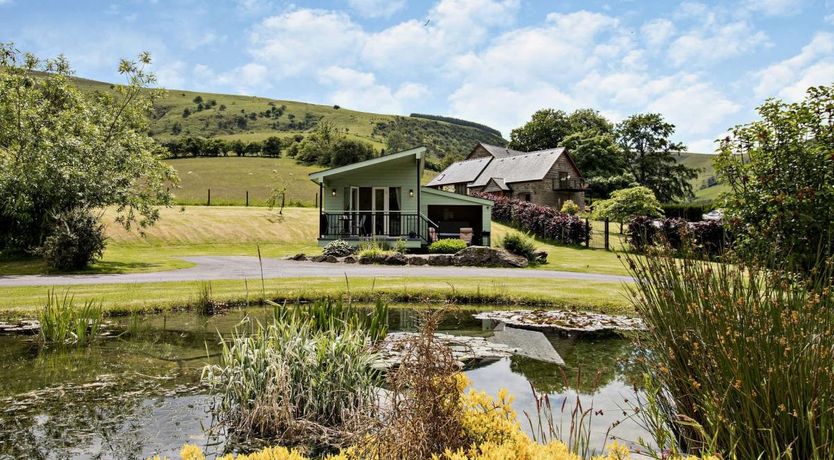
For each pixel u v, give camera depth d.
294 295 11.14
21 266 16.72
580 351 7.39
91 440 4.25
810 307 2.97
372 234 23.27
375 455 2.81
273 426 4.47
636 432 4.22
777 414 2.66
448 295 11.58
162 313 9.92
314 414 4.65
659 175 66.38
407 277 14.38
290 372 4.75
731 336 2.97
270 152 85.00
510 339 8.16
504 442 2.85
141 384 5.77
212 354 7.11
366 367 5.22
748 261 3.39
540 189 47.19
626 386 5.66
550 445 2.66
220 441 4.27
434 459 2.57
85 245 16.42
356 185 24.94
